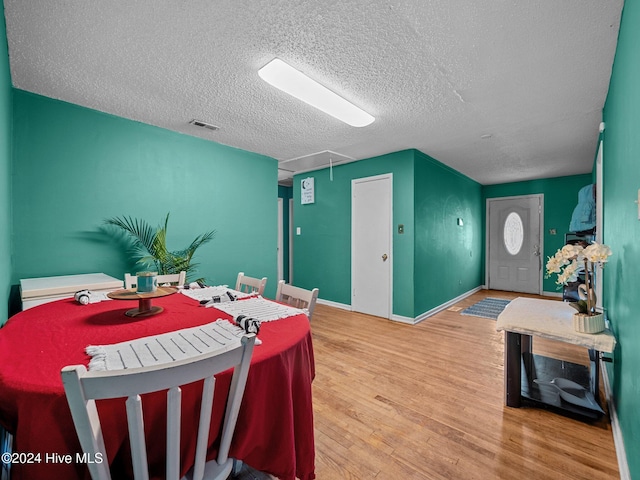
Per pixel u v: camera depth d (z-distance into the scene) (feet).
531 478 4.43
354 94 7.40
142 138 9.14
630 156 4.41
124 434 2.35
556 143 11.33
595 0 4.45
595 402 6.00
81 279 7.04
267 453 3.17
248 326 3.65
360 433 5.48
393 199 12.92
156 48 5.59
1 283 4.86
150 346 3.15
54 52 5.68
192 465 2.60
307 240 16.71
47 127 7.46
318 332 11.30
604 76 6.53
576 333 5.51
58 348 3.13
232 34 5.21
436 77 6.62
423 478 4.45
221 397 2.75
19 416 2.25
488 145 11.67
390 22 4.91
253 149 12.02
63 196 7.70
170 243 9.78
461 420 5.85
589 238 12.12
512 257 19.72
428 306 13.66
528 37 5.28
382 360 8.71
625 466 4.29
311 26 5.01
